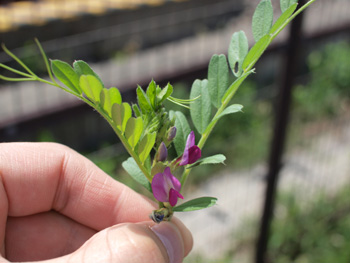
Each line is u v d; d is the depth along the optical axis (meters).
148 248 0.14
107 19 0.76
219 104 0.13
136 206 0.18
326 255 0.45
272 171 0.37
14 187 0.17
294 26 0.32
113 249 0.13
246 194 0.53
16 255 0.18
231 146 0.60
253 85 0.70
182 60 0.73
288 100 0.34
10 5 0.72
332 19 0.65
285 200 0.49
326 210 0.49
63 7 0.73
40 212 0.19
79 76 0.11
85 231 0.19
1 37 0.66
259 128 0.62
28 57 0.64
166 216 0.12
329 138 0.65
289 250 0.46
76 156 0.18
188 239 0.17
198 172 0.56
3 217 0.17
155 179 0.11
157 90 0.11
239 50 0.13
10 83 0.61
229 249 0.46
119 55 0.76
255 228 0.48
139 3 0.78
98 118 0.61
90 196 0.18
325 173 0.57
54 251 0.19
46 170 0.18
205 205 0.12
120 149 0.57
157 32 0.82
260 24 0.12
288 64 0.33
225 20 0.89
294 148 0.61
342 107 0.73
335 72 0.73
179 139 0.13
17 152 0.18
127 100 0.40
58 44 0.70
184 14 0.85
